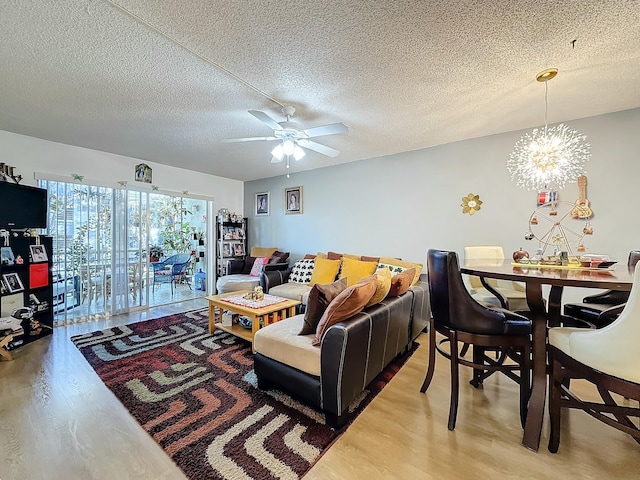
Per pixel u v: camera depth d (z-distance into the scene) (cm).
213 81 212
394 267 354
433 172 370
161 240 641
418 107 256
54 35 161
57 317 360
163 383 218
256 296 319
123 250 417
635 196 260
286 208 534
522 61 187
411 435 163
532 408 155
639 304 112
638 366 116
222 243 541
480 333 168
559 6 141
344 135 328
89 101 244
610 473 136
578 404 143
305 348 183
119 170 412
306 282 424
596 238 277
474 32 160
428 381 208
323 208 482
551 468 139
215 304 316
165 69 196
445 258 174
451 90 226
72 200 372
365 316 186
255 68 196
